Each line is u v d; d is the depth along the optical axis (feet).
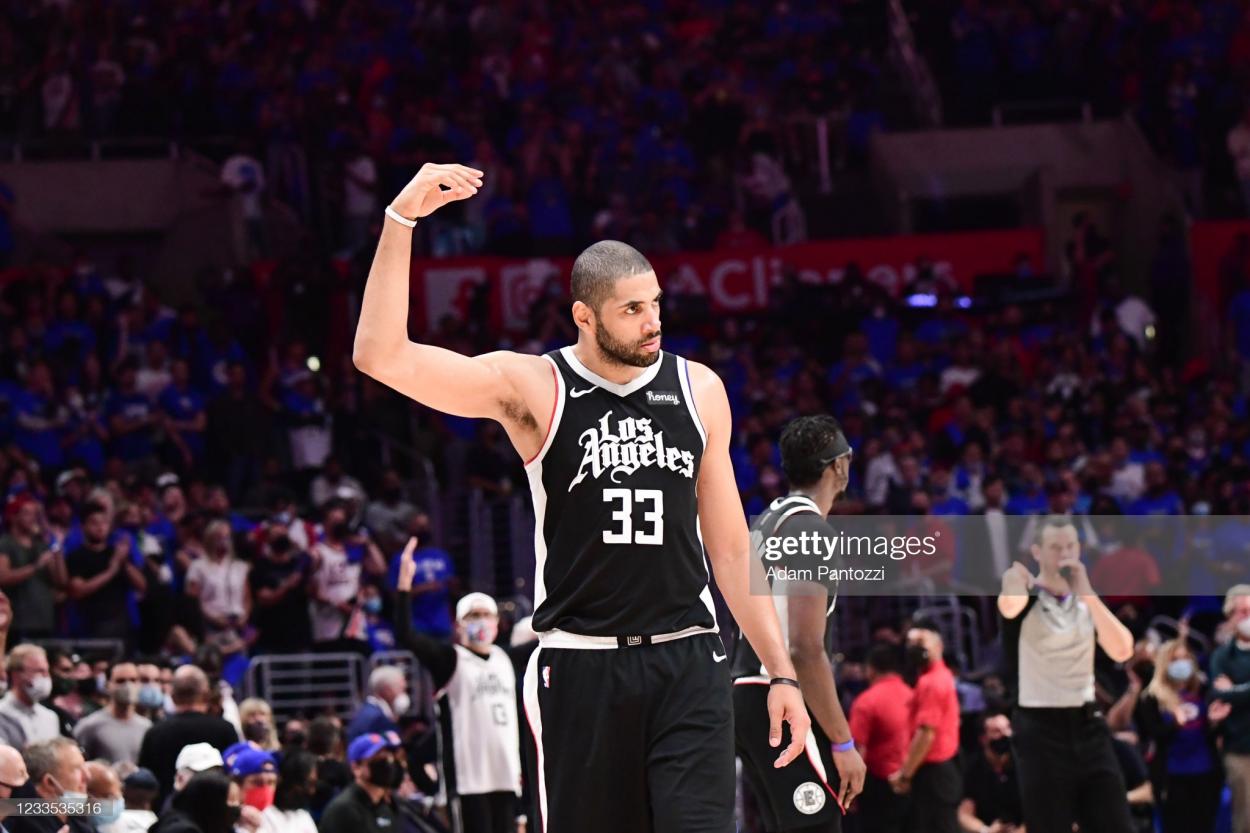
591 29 95.50
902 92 96.48
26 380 64.18
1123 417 69.92
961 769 40.11
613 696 17.08
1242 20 94.84
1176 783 41.11
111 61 88.58
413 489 65.21
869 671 37.01
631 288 17.17
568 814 17.19
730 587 17.94
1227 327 80.84
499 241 81.97
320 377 68.64
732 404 72.90
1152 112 92.53
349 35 91.04
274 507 57.72
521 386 17.42
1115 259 88.89
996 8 96.32
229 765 34.14
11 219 79.51
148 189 85.10
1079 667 29.07
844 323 77.92
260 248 83.46
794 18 97.81
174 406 65.41
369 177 83.82
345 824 35.09
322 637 53.52
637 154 88.07
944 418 71.10
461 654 40.01
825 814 23.58
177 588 52.60
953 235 83.76
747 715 23.86
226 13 91.76
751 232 84.79
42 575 47.03
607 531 17.20
